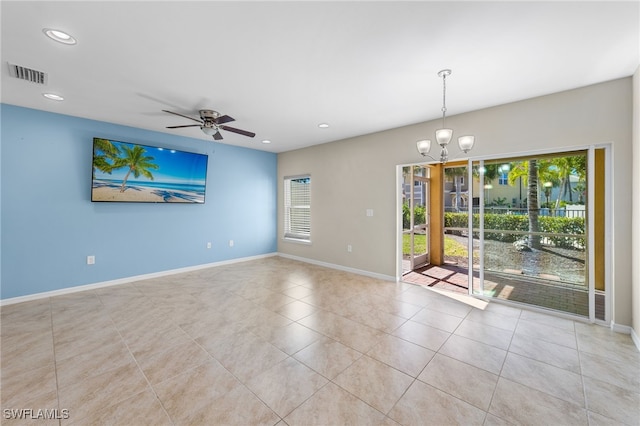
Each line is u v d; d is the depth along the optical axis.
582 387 1.95
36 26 1.90
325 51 2.24
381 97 3.16
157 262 4.73
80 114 3.80
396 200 4.42
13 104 3.44
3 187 3.43
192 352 2.40
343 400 1.83
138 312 3.24
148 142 4.56
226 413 1.72
